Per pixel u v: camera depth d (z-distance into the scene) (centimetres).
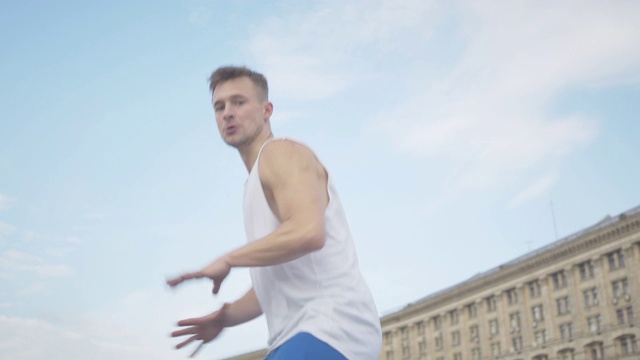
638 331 5875
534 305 7106
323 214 202
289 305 213
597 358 6269
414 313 8812
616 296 6219
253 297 275
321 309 205
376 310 220
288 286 212
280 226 195
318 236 192
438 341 8369
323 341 199
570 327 6638
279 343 209
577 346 6462
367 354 208
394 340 9062
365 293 216
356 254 227
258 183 214
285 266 211
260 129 231
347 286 212
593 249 6500
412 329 8831
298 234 190
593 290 6481
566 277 6788
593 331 6344
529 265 7156
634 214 6062
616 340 6094
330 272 211
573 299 6619
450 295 8200
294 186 199
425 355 8488
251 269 229
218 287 197
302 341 198
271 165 206
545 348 6819
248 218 225
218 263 193
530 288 7225
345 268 214
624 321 6081
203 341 279
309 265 209
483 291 7775
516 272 7331
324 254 211
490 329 7644
